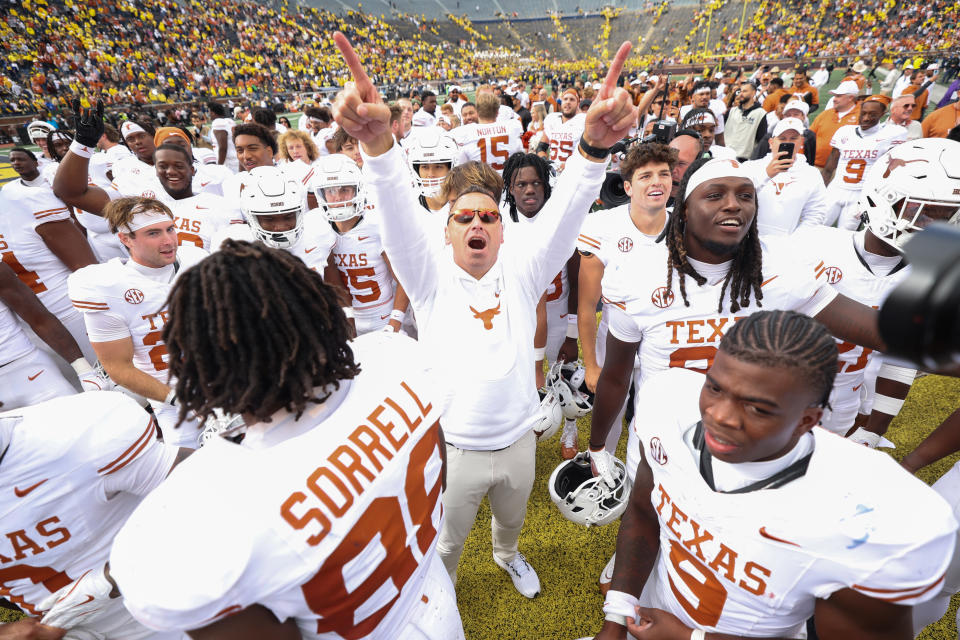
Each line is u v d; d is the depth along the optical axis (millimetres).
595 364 2805
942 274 354
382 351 1146
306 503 868
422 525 1132
